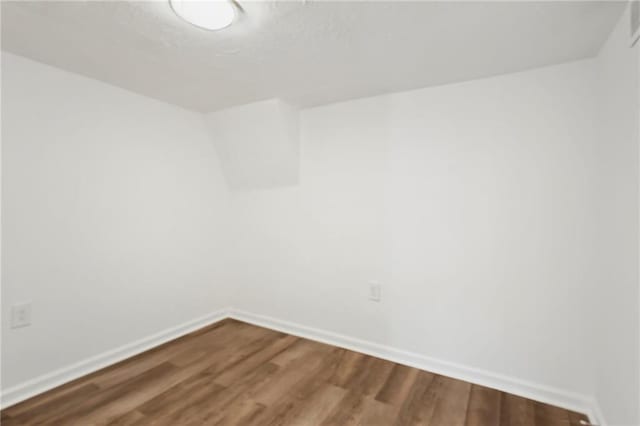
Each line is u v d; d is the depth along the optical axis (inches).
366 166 91.0
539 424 62.6
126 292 88.0
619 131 53.4
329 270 98.0
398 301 87.3
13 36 59.5
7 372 66.8
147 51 64.6
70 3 49.2
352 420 63.6
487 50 62.8
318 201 99.3
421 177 83.4
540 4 48.6
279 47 62.1
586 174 66.0
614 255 55.4
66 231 75.6
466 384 76.2
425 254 83.3
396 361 87.0
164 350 92.3
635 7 45.3
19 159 68.0
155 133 94.3
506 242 73.8
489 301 75.9
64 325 75.5
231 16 51.2
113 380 76.3
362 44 60.9
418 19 52.4
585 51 62.9
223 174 117.2
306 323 102.9
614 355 54.7
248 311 115.3
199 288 109.2
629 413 48.5
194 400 69.2
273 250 109.0
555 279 69.1
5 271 66.4
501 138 73.9
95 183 80.8
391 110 87.0
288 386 74.8
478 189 76.5
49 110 72.1
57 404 67.2
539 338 70.8
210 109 102.3
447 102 79.9
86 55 66.7
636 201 46.9
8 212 66.6
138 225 90.7
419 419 64.0
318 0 47.2
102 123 81.7
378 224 89.7
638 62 45.6
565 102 67.7
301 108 99.6
